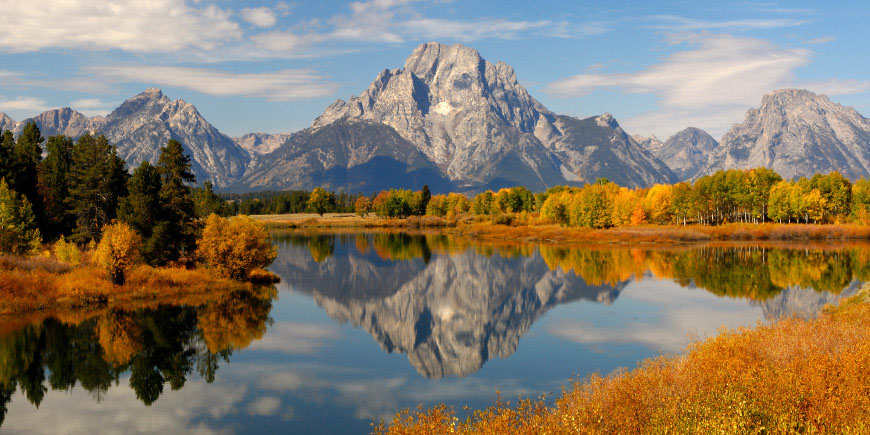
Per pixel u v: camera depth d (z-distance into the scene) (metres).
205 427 22.56
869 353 16.38
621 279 60.72
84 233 63.62
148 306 45.25
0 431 21.97
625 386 16.78
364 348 35.50
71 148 80.62
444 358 33.31
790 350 18.97
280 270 74.38
